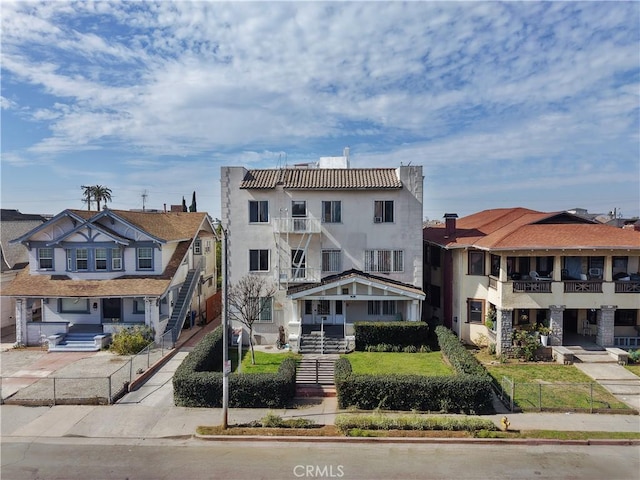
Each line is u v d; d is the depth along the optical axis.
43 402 17.59
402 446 14.36
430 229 35.47
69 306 27.95
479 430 15.21
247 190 26.73
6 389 19.03
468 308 26.55
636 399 18.17
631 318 25.84
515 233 24.16
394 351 24.67
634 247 22.66
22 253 32.41
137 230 27.59
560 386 19.47
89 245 27.38
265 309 26.67
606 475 12.60
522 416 16.69
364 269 27.16
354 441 14.64
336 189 26.45
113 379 20.23
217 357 22.22
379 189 26.56
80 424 15.88
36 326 26.34
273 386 17.45
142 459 13.48
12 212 50.03
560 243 23.08
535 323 24.94
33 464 13.15
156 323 26.42
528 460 13.45
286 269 26.33
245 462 13.30
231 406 17.58
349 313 27.62
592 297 23.81
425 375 19.39
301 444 14.52
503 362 22.97
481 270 26.28
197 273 32.59
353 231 27.08
